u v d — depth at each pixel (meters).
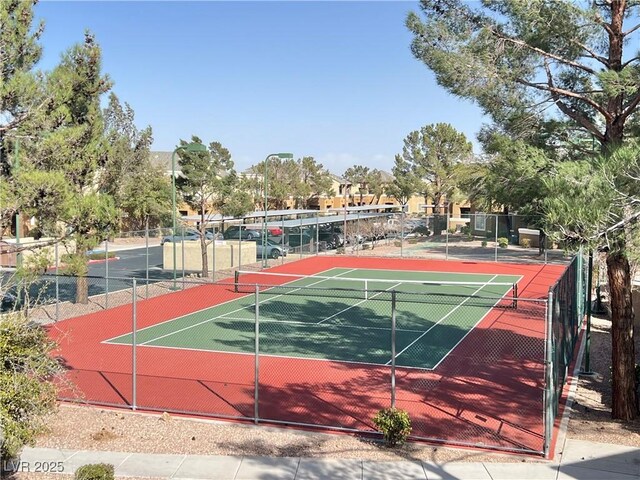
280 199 83.69
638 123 12.71
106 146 17.27
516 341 19.42
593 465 9.78
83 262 12.98
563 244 9.34
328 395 13.84
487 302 27.44
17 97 10.28
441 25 12.54
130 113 45.94
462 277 36.88
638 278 24.81
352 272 39.09
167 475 9.33
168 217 43.19
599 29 11.91
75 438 10.88
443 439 10.86
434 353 17.91
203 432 11.36
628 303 12.23
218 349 18.70
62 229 11.90
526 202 12.41
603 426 11.79
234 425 11.77
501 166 12.66
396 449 10.48
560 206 8.90
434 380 15.05
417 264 43.50
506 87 12.50
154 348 18.86
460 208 83.75
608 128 12.07
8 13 10.45
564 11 11.33
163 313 25.03
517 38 12.40
